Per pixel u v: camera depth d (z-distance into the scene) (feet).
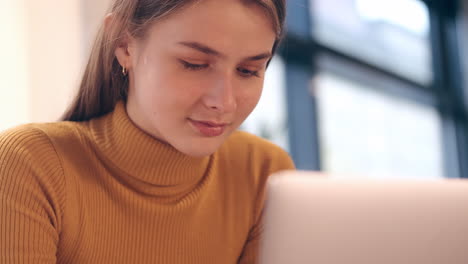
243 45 2.74
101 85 3.45
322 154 12.11
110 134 3.33
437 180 2.07
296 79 11.62
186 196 3.38
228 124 3.00
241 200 3.77
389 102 14.58
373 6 13.93
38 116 7.89
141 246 3.26
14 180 2.89
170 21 2.74
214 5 2.68
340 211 2.00
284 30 3.16
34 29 7.91
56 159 3.11
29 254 2.82
